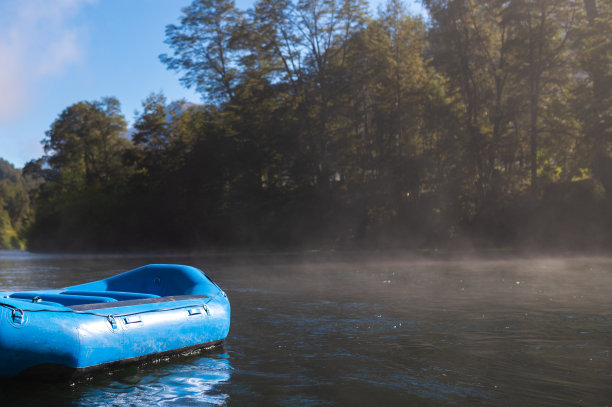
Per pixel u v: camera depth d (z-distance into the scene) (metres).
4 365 4.14
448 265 19.14
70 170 59.28
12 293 5.89
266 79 39.25
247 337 6.12
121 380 4.41
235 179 41.47
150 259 29.56
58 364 4.27
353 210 36.78
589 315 7.37
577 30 31.09
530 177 35.22
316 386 4.21
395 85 37.50
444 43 36.44
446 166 35.91
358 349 5.46
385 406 3.74
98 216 48.50
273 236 38.31
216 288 6.15
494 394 3.97
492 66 35.44
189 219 42.25
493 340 5.80
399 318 7.32
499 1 33.41
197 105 49.47
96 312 4.64
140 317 4.91
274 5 37.25
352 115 38.66
